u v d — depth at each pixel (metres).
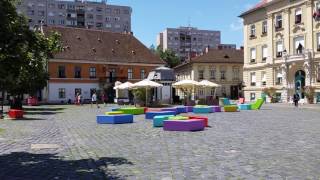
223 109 37.81
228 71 90.88
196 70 89.62
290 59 55.06
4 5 9.20
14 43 9.53
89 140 15.28
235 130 18.58
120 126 21.44
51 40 14.79
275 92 58.34
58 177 8.85
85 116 31.17
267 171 9.12
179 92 71.81
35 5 138.00
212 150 12.34
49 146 13.64
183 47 169.25
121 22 152.75
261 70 62.03
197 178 8.53
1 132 18.39
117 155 11.62
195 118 19.95
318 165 9.77
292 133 17.11
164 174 8.96
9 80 10.47
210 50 92.69
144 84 43.41
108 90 72.12
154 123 20.75
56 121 25.69
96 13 148.50
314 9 52.22
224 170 9.30
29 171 9.48
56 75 68.94
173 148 12.88
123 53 76.00
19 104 35.56
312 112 34.47
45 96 68.06
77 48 72.38
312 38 52.31
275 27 58.81
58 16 142.25
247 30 65.56
